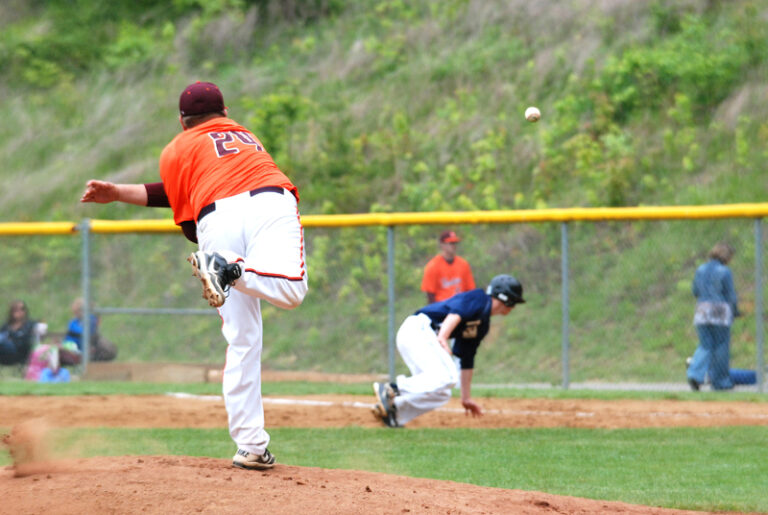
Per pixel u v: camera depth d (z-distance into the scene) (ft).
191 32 255.70
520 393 115.85
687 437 84.48
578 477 64.95
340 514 40.75
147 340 155.84
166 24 262.06
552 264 158.61
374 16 253.65
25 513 40.34
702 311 124.98
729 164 178.50
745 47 204.03
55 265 178.70
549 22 230.27
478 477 64.69
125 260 170.91
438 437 83.97
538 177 185.57
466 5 245.45
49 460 49.44
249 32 252.83
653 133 191.01
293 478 48.65
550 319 149.07
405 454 74.59
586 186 180.96
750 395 113.39
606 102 198.29
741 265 152.87
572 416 97.55
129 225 139.03
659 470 67.97
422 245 162.81
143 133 223.10
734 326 141.38
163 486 43.80
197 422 90.38
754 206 119.14
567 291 126.31
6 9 269.64
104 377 137.90
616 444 80.33
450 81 221.46
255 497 42.47
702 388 128.36
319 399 109.70
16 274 179.11
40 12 270.05
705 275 125.39
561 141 195.31
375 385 89.30
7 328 142.10
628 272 154.71
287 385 126.11
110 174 211.00
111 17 269.23
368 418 95.04
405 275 156.46
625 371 136.15
